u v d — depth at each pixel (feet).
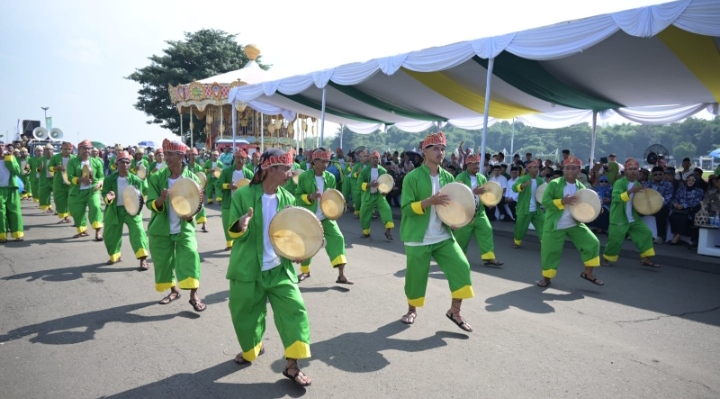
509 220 45.27
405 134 258.37
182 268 17.81
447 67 36.32
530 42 31.12
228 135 100.94
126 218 24.26
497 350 14.88
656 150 48.60
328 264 26.61
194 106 102.12
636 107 55.52
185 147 18.61
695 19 23.47
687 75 38.14
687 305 20.07
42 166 45.65
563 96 48.55
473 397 11.92
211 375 12.94
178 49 139.64
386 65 40.73
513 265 27.43
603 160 49.16
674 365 14.06
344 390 12.18
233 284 12.47
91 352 14.38
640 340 15.99
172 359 13.92
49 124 105.81
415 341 15.49
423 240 16.28
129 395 11.81
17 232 32.17
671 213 33.78
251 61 103.86
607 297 21.08
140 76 139.85
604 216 37.70
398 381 12.70
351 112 74.38
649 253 27.20
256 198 12.44
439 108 64.34
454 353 14.58
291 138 102.83
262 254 12.42
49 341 15.17
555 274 23.48
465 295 16.01
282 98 64.34
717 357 14.73
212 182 54.34
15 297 19.77
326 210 22.00
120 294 20.34
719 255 28.81
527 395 12.07
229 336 15.75
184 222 18.06
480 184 26.53
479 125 75.15
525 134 254.68
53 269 24.50
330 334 16.02
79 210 33.30
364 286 22.17
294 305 12.26
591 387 12.59
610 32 27.20
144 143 135.54
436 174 16.85
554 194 22.52
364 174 35.63
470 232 26.89
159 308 18.53
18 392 11.90
